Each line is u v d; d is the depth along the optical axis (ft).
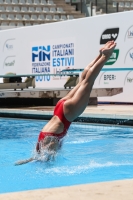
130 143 46.32
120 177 30.83
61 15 156.76
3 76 84.79
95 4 158.92
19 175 31.53
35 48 99.71
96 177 30.86
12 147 45.06
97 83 87.15
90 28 87.66
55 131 31.60
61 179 30.17
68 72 91.09
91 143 46.42
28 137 51.70
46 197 19.69
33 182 29.45
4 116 73.00
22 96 77.82
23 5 155.22
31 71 101.14
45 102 86.17
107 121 59.41
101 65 29.84
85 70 30.37
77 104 30.32
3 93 76.69
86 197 19.58
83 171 32.68
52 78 95.45
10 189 27.76
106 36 84.84
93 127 58.49
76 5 166.20
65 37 92.63
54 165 34.22
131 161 36.96
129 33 80.84
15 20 148.36
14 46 105.50
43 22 152.35
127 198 19.35
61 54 93.71
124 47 82.02
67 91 80.53
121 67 82.53
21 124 63.57
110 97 85.05
